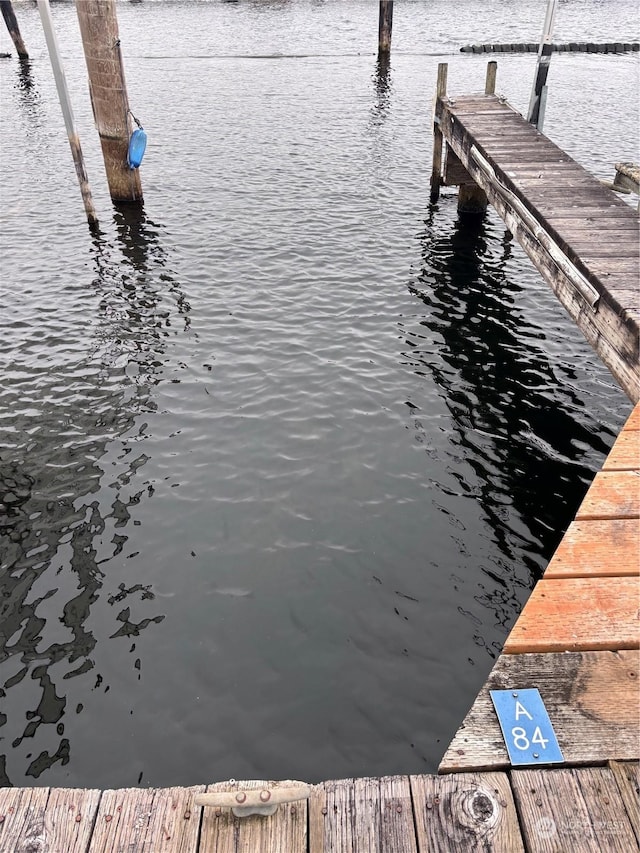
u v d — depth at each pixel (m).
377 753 4.61
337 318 10.11
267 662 5.20
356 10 40.59
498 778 2.68
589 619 3.30
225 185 15.51
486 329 9.98
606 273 6.59
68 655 5.24
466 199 13.88
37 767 4.52
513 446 7.59
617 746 2.77
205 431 7.70
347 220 13.70
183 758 4.59
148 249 12.40
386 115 21.08
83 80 25.44
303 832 2.52
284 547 6.18
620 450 4.67
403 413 8.05
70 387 8.52
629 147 17.52
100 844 2.52
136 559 6.07
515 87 23.89
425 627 5.48
